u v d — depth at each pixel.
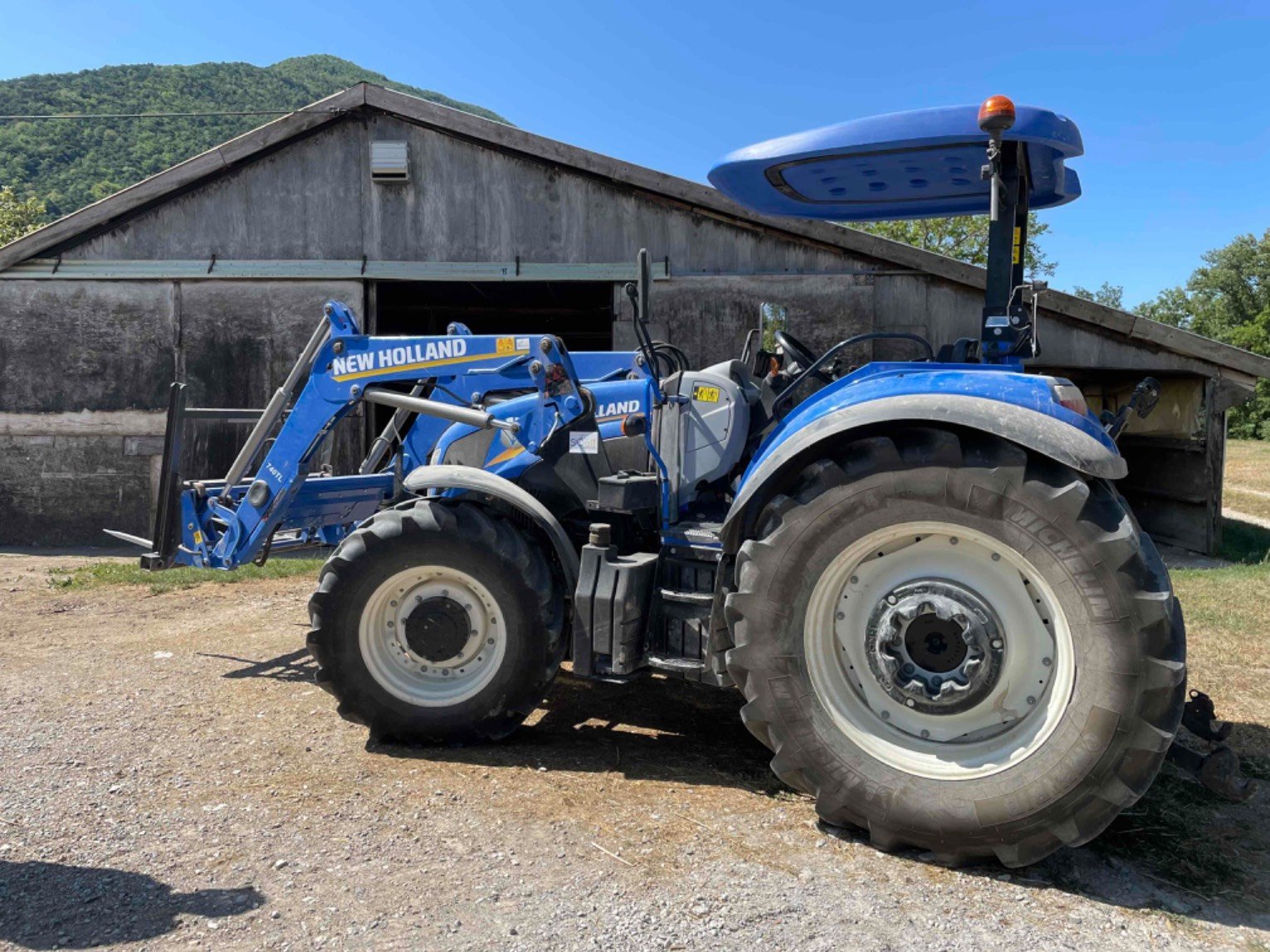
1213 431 9.26
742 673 2.98
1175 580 7.42
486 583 3.55
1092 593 2.58
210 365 9.65
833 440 3.07
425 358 4.09
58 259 9.66
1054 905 2.53
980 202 4.23
